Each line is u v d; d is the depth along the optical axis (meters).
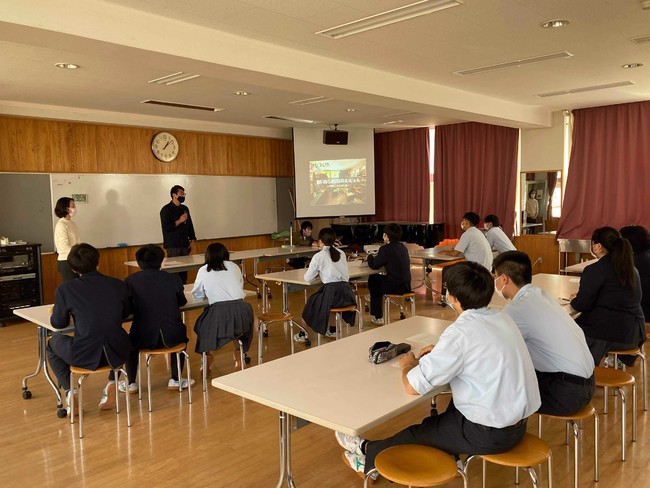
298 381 2.48
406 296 5.93
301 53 4.98
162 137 8.78
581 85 6.61
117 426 3.77
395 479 2.08
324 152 10.08
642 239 4.20
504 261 2.81
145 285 3.98
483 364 2.14
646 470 3.09
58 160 7.68
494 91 6.98
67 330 3.77
